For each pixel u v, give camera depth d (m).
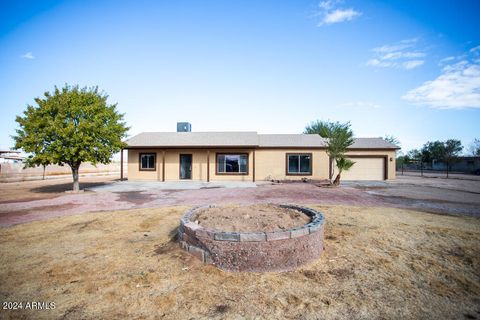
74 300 3.09
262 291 3.29
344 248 4.80
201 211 5.91
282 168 19.25
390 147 19.56
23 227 6.43
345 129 16.09
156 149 19.47
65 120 12.44
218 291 3.29
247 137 20.72
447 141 35.16
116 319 2.73
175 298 3.13
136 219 7.23
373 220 6.96
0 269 3.95
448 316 2.78
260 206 6.41
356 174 19.70
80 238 5.51
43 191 13.74
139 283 3.49
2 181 18.69
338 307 2.94
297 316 2.77
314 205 9.33
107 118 13.83
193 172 19.34
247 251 3.85
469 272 3.83
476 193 12.59
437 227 6.23
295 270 3.89
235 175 19.16
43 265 4.09
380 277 3.67
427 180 20.05
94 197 11.46
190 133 22.22
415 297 3.15
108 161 14.10
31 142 11.85
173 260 4.22
